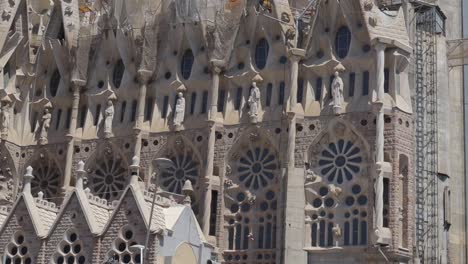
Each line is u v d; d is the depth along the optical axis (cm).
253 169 5791
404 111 5459
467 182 6359
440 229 5775
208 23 6228
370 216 5259
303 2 6475
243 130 5834
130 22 6475
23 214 5050
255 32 6038
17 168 6475
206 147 5859
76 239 4853
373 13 5656
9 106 6506
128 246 4691
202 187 5762
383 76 5431
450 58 6512
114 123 6281
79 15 6919
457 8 6775
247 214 5700
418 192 5612
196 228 4988
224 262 5638
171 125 6081
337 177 5500
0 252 5003
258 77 5909
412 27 5916
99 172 6244
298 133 5647
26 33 6675
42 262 4878
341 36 5800
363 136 5434
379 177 5200
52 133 6475
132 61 6375
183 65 6262
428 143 5834
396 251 5122
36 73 6706
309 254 5397
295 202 5462
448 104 6206
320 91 5744
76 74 6438
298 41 5925
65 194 6112
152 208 4175
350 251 5275
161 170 6019
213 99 5944
